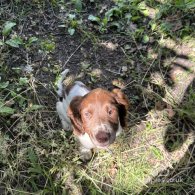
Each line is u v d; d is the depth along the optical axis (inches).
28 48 26.8
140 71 25.7
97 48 26.9
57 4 29.0
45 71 26.0
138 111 24.2
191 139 23.1
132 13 28.3
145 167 22.3
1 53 26.3
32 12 28.8
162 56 26.4
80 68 26.1
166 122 23.7
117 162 22.5
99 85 25.4
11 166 22.0
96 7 29.0
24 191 21.2
